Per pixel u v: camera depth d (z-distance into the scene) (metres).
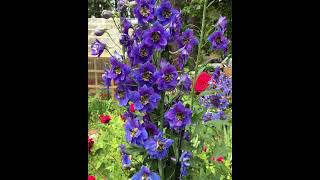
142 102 0.73
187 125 0.77
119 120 1.21
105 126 1.21
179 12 0.76
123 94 0.74
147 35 0.73
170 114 0.74
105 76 0.76
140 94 0.73
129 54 0.75
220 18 0.83
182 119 0.74
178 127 0.74
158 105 0.76
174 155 0.78
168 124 0.78
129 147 0.76
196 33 0.86
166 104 0.77
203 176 0.79
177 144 0.77
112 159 1.08
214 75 0.90
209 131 0.91
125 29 0.76
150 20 0.75
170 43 0.76
